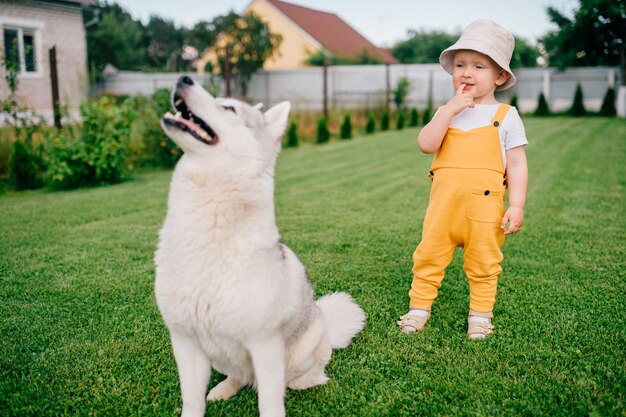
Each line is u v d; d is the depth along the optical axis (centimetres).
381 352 296
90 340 311
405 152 1341
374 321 339
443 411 241
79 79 1348
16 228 575
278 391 217
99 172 866
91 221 610
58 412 243
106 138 876
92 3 1839
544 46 2927
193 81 206
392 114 2380
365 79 2948
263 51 2948
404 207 683
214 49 2952
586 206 666
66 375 274
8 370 278
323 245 507
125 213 653
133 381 268
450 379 267
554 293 377
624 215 617
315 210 663
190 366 221
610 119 2338
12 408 244
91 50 3700
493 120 304
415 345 303
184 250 205
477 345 301
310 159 1208
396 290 396
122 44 4197
